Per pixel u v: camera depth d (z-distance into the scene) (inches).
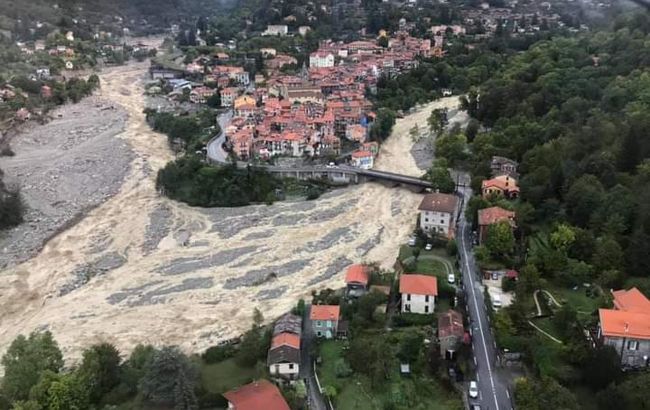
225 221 7381.9
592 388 3641.7
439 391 3838.6
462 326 4318.4
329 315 4564.5
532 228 5782.5
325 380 4060.0
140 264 6318.9
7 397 3821.4
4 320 5310.0
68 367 4475.9
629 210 5137.8
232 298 5531.5
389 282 5177.2
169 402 3841.0
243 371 4286.4
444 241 6008.9
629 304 4126.5
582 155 6461.6
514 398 3703.3
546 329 4276.6
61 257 6501.0
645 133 6063.0
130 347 4800.7
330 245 6550.2
